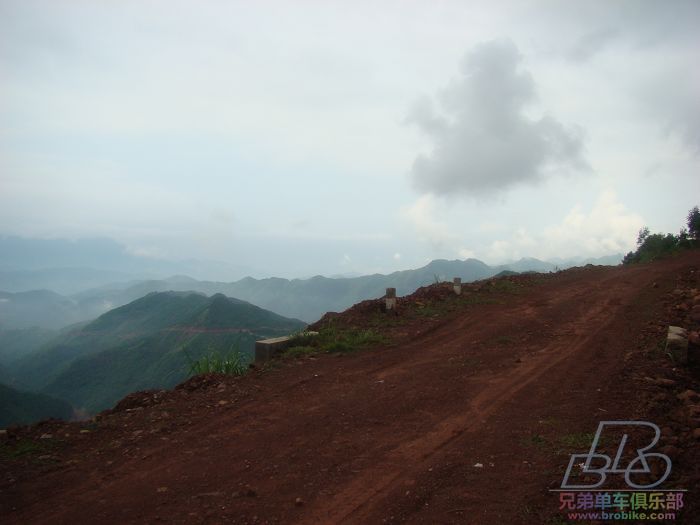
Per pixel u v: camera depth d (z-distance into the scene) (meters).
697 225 28.84
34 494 4.95
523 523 4.04
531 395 7.05
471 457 5.29
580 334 10.34
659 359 7.91
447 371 8.47
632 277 17.44
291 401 7.42
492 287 16.42
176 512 4.49
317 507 4.48
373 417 6.62
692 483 4.30
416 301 14.10
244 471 5.25
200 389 8.40
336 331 11.48
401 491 4.69
